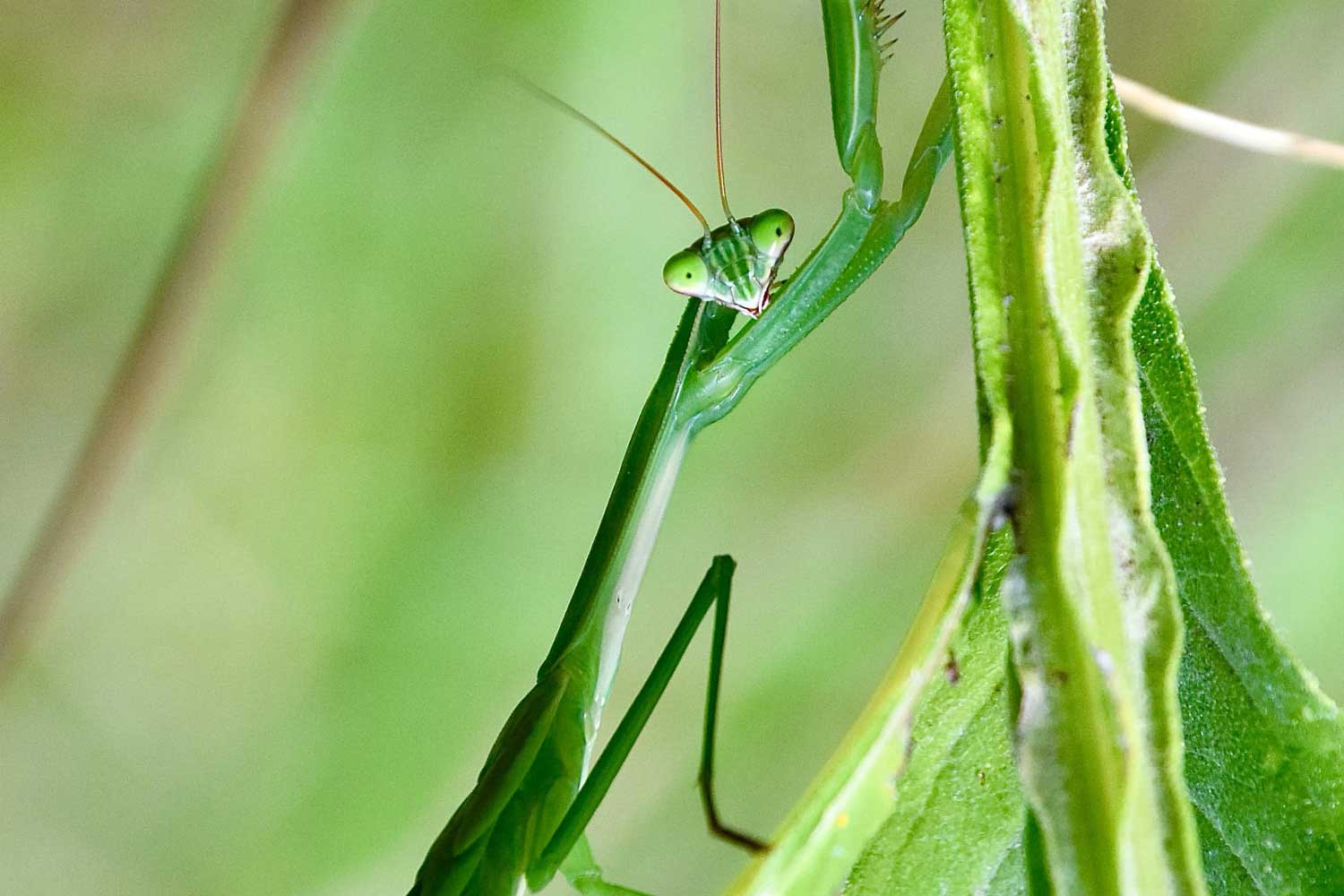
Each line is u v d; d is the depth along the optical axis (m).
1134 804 0.21
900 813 0.25
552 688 0.28
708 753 0.27
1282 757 0.25
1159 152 0.32
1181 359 0.25
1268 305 0.32
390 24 0.34
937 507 0.34
